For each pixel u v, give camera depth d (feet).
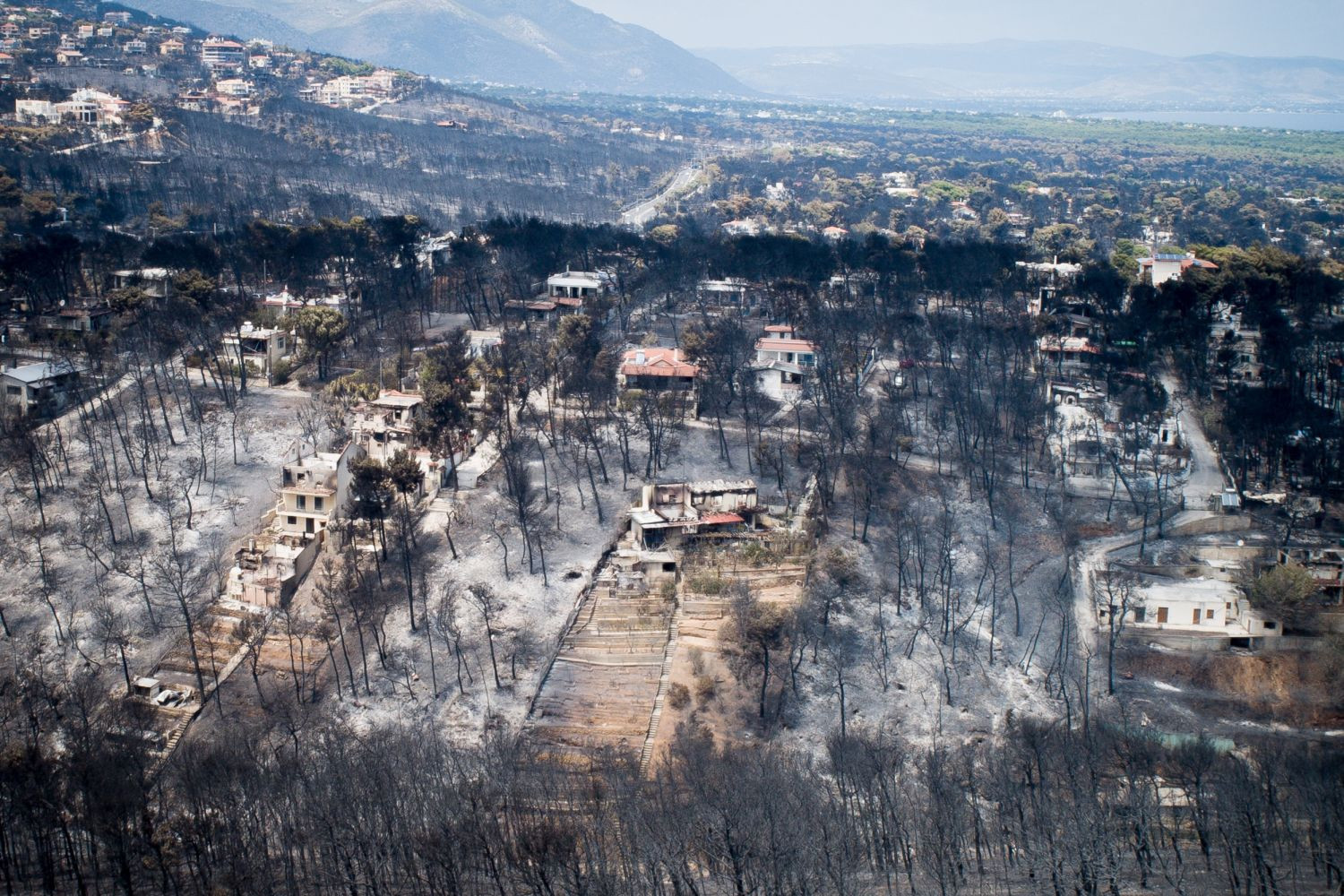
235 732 579.48
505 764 540.52
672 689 620.90
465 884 466.29
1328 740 595.47
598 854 467.93
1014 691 638.12
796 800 494.59
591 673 638.94
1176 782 532.32
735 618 645.10
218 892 458.91
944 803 501.97
